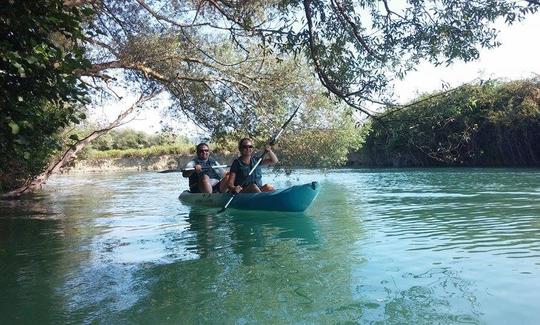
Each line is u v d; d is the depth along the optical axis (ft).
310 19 15.12
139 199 36.22
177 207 28.66
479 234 16.90
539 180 42.80
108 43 32.07
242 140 25.93
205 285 11.59
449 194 32.22
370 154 90.84
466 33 14.49
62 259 14.80
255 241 16.94
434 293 10.39
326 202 29.35
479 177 49.39
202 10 30.60
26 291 11.36
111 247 16.62
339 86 15.94
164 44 31.99
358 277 11.81
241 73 34.68
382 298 10.20
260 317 9.39
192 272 12.84
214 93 35.40
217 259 14.29
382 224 19.88
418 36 14.96
